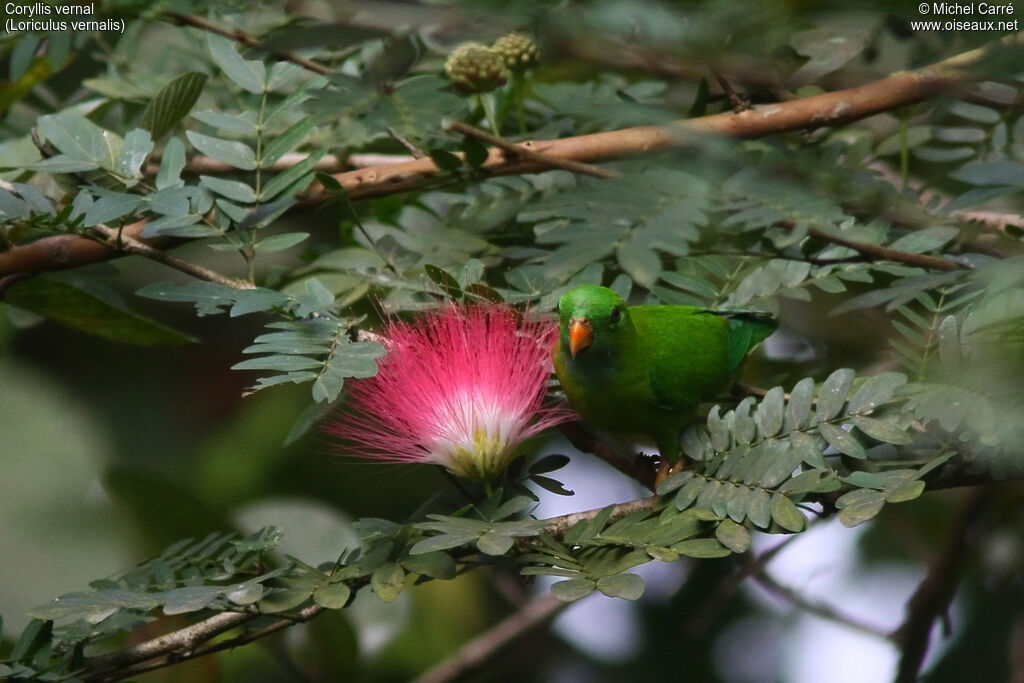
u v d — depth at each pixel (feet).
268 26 22.79
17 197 18.63
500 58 20.27
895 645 28.71
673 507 16.92
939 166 24.27
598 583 15.15
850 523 15.05
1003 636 34.12
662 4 10.21
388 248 21.80
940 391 16.28
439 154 20.67
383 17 10.91
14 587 29.45
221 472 34.96
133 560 29.43
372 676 32.22
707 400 21.98
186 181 25.48
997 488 27.58
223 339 37.11
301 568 17.17
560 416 21.17
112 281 32.53
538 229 20.13
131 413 36.19
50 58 22.08
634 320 21.26
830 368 25.72
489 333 18.83
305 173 19.95
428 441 18.16
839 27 13.32
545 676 36.04
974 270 15.62
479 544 15.23
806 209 12.52
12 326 31.89
